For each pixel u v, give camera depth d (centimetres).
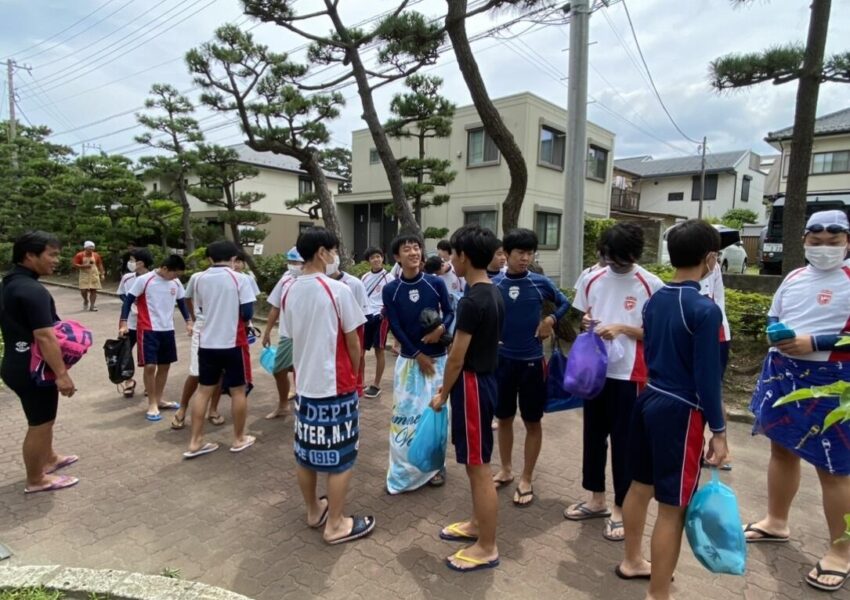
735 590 253
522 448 429
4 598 229
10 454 408
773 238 1452
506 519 317
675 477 217
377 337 566
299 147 1137
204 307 399
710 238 221
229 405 545
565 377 294
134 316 524
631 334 292
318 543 289
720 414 209
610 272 305
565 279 717
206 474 375
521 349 329
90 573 246
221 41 1027
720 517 209
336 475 285
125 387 562
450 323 365
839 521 255
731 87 720
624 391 293
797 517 321
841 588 252
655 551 224
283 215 2442
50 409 338
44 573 245
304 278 281
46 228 2069
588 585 254
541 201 1697
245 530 302
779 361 277
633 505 248
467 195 1725
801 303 273
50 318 324
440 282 365
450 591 249
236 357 407
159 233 1973
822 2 650
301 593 246
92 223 1812
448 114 1237
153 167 1672
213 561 272
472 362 258
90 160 1689
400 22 774
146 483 360
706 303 212
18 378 325
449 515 322
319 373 277
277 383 492
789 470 283
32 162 2016
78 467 384
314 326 275
